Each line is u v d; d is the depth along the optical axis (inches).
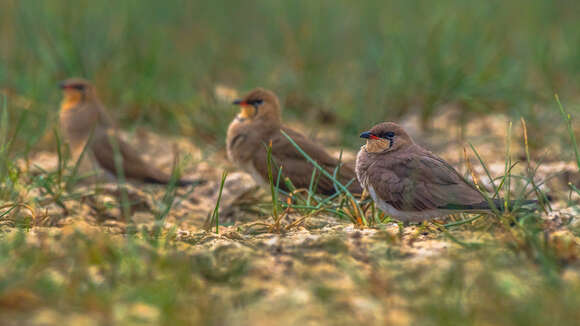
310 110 668.7
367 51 743.7
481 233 309.6
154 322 215.9
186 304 229.1
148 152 573.0
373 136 357.1
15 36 717.9
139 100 631.2
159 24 816.3
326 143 601.6
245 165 457.7
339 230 326.3
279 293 244.4
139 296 230.4
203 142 591.5
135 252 267.4
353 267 270.4
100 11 745.0
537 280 253.9
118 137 516.1
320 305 232.5
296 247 289.9
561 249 277.1
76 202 409.7
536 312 220.8
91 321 213.3
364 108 639.1
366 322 220.1
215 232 347.9
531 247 277.4
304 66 739.4
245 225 361.7
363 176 359.9
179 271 255.0
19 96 616.4
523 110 633.6
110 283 245.4
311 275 261.6
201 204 455.2
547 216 325.1
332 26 823.7
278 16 813.2
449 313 221.1
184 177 508.1
